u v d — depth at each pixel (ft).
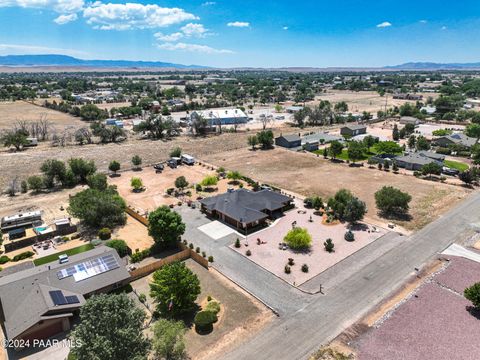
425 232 195.72
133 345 95.76
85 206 199.62
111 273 146.61
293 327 124.67
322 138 422.00
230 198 225.56
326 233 196.24
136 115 622.13
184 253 173.06
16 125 510.17
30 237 188.75
